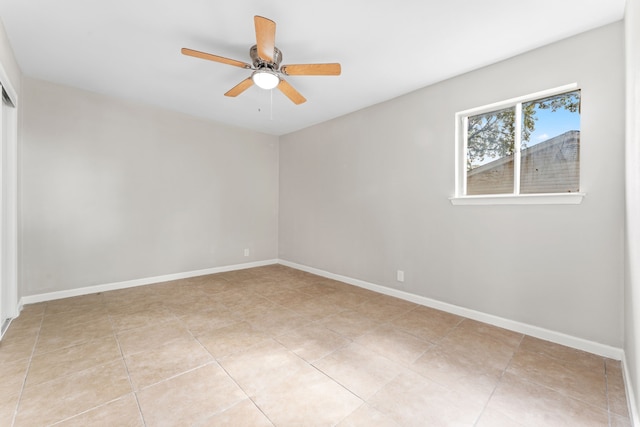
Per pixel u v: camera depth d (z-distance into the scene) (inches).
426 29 82.1
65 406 58.7
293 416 56.7
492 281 100.3
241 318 105.5
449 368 73.7
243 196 185.5
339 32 84.2
